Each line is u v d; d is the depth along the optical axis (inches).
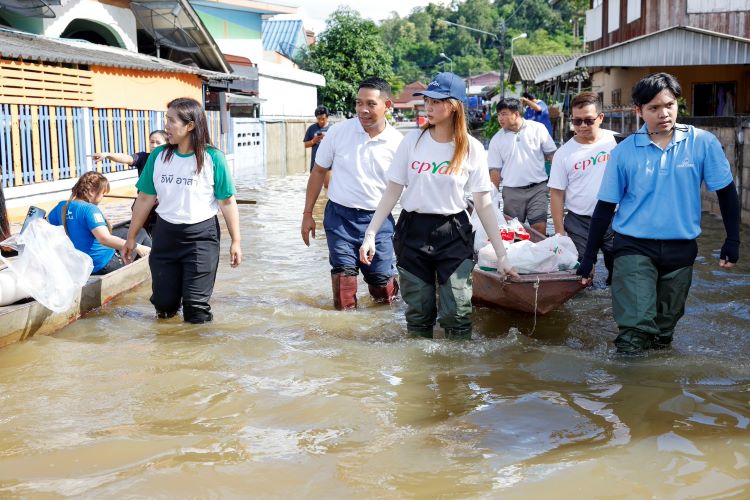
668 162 188.9
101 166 591.8
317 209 545.6
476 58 5344.5
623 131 733.9
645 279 191.6
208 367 191.9
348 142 254.8
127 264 279.7
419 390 174.4
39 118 505.0
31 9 611.5
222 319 242.2
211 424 154.6
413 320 215.9
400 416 158.6
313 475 131.4
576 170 268.4
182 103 228.8
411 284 212.1
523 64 1695.4
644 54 757.9
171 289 237.9
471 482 127.9
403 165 206.2
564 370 187.0
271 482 129.1
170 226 232.7
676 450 138.5
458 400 167.5
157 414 160.1
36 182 501.7
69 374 185.9
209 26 1325.0
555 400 165.8
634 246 192.1
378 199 255.1
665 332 201.9
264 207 560.4
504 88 1780.3
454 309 208.5
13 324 209.9
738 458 134.7
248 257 355.9
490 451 140.1
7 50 459.5
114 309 255.6
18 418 157.8
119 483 128.7
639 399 165.2
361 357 199.5
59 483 129.0
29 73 490.9
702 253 343.3
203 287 235.5
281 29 1819.6
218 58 888.9
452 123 200.2
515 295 227.1
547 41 4539.9
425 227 207.3
